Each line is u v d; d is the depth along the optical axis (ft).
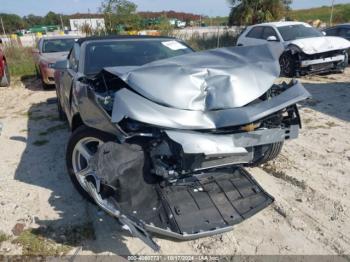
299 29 35.94
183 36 61.05
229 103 9.63
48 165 14.69
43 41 35.37
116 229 10.39
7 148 16.90
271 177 13.23
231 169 11.21
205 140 8.71
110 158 8.62
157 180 9.57
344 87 27.71
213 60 10.98
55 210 11.34
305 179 12.96
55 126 20.11
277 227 10.38
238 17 71.15
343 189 12.28
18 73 40.63
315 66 31.60
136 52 14.74
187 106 9.32
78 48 15.39
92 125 10.44
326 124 19.06
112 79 11.59
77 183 11.61
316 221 10.61
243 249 9.53
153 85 9.51
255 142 9.59
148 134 9.19
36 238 10.01
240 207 10.12
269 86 10.34
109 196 8.87
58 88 19.27
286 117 10.70
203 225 9.25
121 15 57.57
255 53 11.60
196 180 10.43
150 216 9.09
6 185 13.01
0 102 27.68
